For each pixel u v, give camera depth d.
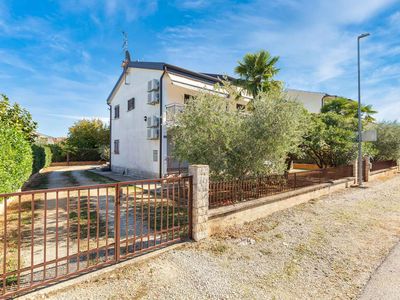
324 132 10.75
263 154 6.64
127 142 16.53
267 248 4.41
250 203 5.79
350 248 4.50
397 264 3.89
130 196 8.80
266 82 11.48
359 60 11.47
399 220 6.23
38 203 7.63
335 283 3.34
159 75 13.06
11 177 6.69
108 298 2.79
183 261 3.77
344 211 7.04
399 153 17.16
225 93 8.80
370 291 3.13
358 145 12.14
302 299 2.96
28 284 2.99
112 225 5.56
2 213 6.38
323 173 9.62
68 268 3.26
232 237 4.84
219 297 2.94
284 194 7.04
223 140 6.64
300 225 5.71
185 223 5.59
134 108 15.58
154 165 13.33
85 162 27.83
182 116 7.54
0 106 9.04
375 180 13.78
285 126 6.39
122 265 3.50
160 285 3.11
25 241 4.55
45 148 19.27
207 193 4.76
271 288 3.18
